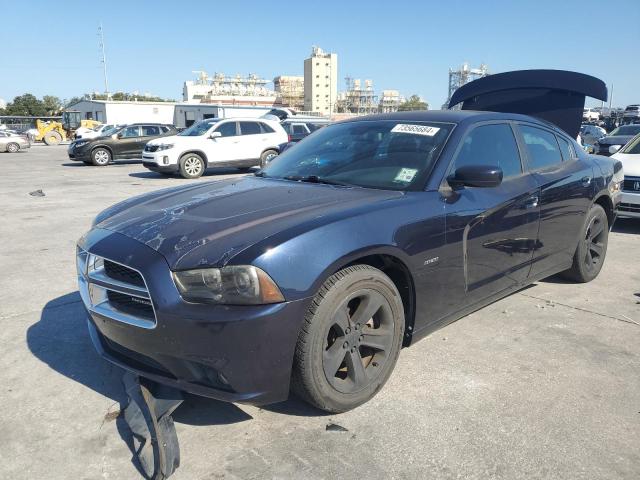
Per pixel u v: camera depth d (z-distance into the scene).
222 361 2.35
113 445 2.53
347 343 2.70
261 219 2.68
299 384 2.58
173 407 2.56
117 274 2.61
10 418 2.75
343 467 2.35
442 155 3.30
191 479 2.28
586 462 2.38
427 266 3.00
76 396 2.96
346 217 2.69
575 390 3.00
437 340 3.64
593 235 4.80
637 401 2.89
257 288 2.34
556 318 4.05
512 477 2.29
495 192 3.50
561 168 4.28
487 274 3.50
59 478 2.30
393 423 2.68
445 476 2.29
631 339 3.69
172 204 3.12
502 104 6.30
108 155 19.52
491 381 3.09
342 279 2.58
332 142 3.90
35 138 42.75
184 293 2.37
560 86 5.75
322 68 152.88
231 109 47.97
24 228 7.46
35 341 3.67
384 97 166.88
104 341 2.86
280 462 2.39
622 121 43.62
